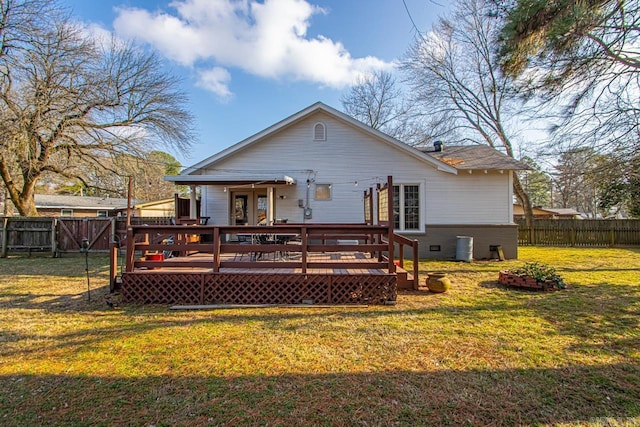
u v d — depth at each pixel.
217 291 5.53
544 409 2.48
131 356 3.39
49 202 24.69
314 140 11.02
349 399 2.61
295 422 2.33
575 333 4.02
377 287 5.51
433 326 4.29
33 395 2.66
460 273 8.16
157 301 5.52
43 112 13.91
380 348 3.60
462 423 2.32
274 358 3.35
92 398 2.62
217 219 11.12
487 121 18.77
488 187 10.91
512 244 10.81
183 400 2.60
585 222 15.58
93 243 11.73
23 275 7.90
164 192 33.91
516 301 5.48
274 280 5.53
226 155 10.88
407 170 11.01
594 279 7.25
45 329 4.18
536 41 5.55
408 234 10.95
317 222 10.93
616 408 2.49
